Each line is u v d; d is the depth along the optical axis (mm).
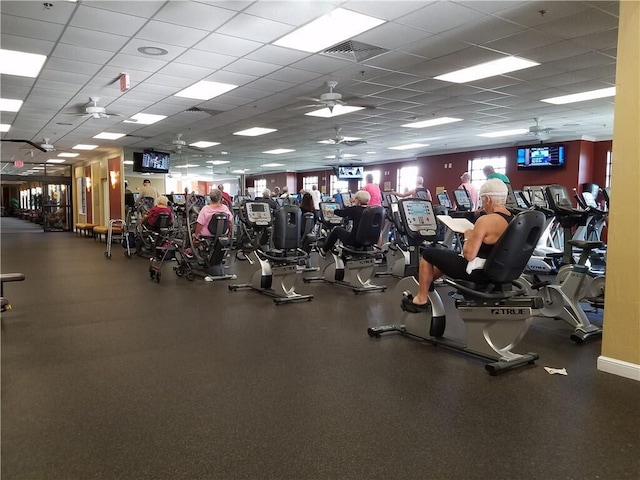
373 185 7977
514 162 12945
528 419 2365
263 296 5453
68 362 3172
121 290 5781
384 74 6398
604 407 2514
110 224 9281
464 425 2295
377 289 5828
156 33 4832
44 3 4094
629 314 2943
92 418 2346
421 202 4746
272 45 5215
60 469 1887
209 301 5172
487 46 5266
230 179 23281
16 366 3088
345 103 7652
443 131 11180
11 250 10438
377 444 2104
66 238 14188
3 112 8797
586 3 4125
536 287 4004
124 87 6312
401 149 14578
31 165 19203
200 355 3338
